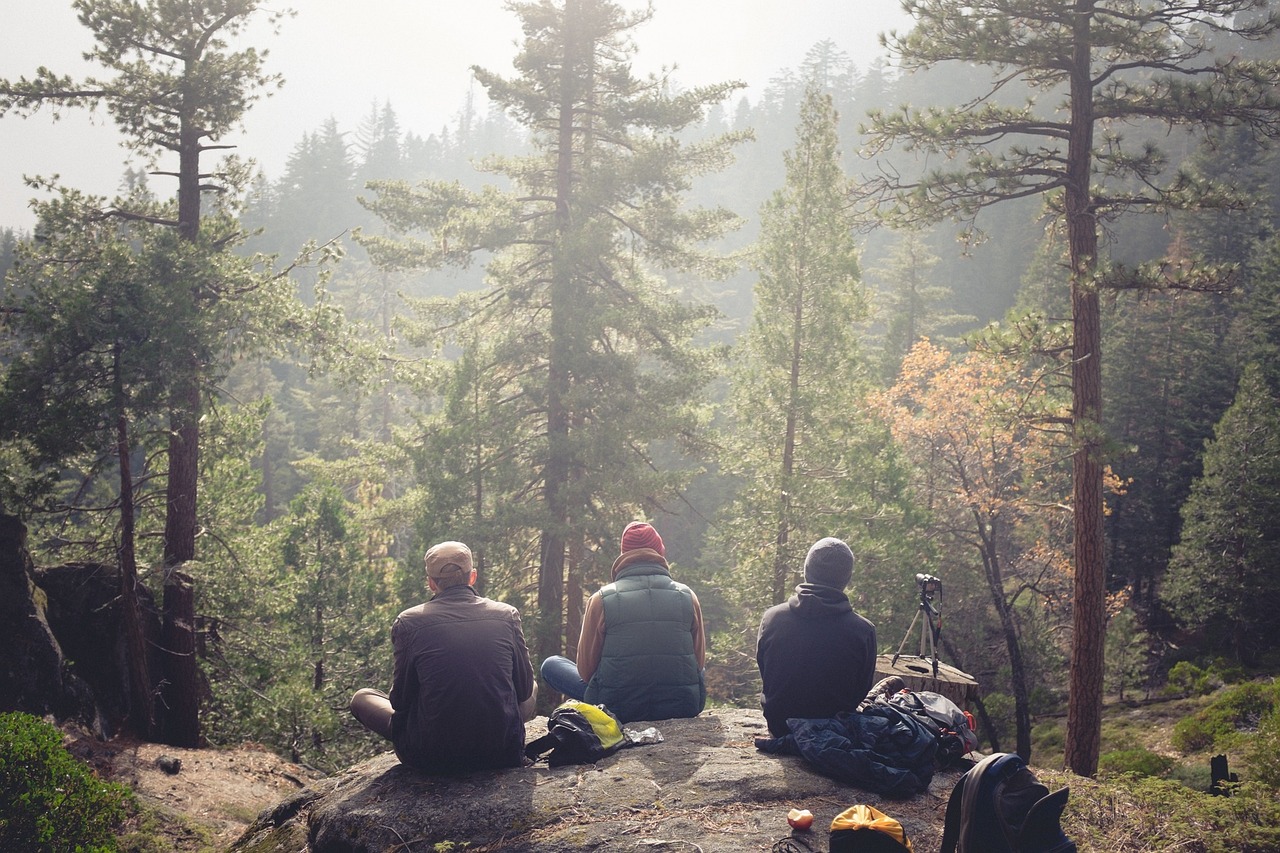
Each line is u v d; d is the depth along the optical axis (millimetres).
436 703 4926
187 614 16625
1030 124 15516
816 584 5355
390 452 24031
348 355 18016
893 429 28609
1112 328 44375
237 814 11828
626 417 22625
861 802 4629
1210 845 5180
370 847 4535
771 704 5371
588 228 22188
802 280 23547
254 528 19641
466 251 23031
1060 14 14602
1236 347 46875
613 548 22969
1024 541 34125
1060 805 3406
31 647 12906
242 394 56750
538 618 22078
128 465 14984
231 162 17266
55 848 7828
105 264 14719
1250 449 36969
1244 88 13875
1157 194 14773
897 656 7016
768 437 24453
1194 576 37938
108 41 16266
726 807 4570
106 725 14289
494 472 22812
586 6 23328
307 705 16812
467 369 23047
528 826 4473
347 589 20141
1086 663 15023
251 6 16906
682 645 5988
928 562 24922
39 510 14039
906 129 15336
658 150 23422
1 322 15266
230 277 16219
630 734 5496
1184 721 25875
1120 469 43906
